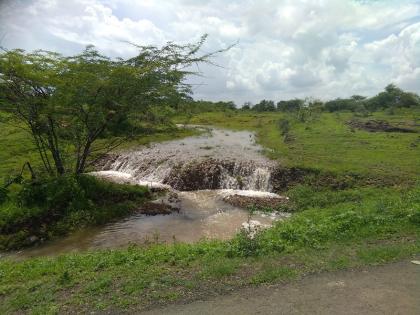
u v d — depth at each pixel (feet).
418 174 61.36
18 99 46.52
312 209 44.80
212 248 27.30
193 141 104.53
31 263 28.76
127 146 89.04
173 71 50.67
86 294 20.56
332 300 18.94
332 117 176.35
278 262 24.00
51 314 18.48
